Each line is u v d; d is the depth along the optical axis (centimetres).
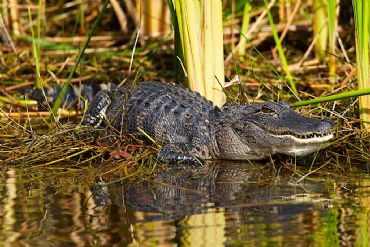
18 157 1147
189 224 800
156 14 1833
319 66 1603
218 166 1124
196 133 1184
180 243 738
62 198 923
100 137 1201
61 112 1362
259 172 1070
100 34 1978
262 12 1781
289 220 809
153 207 875
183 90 1253
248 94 1446
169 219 822
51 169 1089
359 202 876
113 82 1599
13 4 1875
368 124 1141
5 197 930
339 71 1568
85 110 1320
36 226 801
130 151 1165
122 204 891
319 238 746
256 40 1769
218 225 795
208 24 1215
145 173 1064
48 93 1503
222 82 1251
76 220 823
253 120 1127
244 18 1656
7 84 1595
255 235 758
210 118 1191
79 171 1077
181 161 1132
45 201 908
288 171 1064
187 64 1238
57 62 1738
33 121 1387
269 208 860
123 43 1908
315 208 855
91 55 1784
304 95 1412
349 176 1016
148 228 788
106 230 782
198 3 1209
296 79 1526
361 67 1130
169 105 1216
